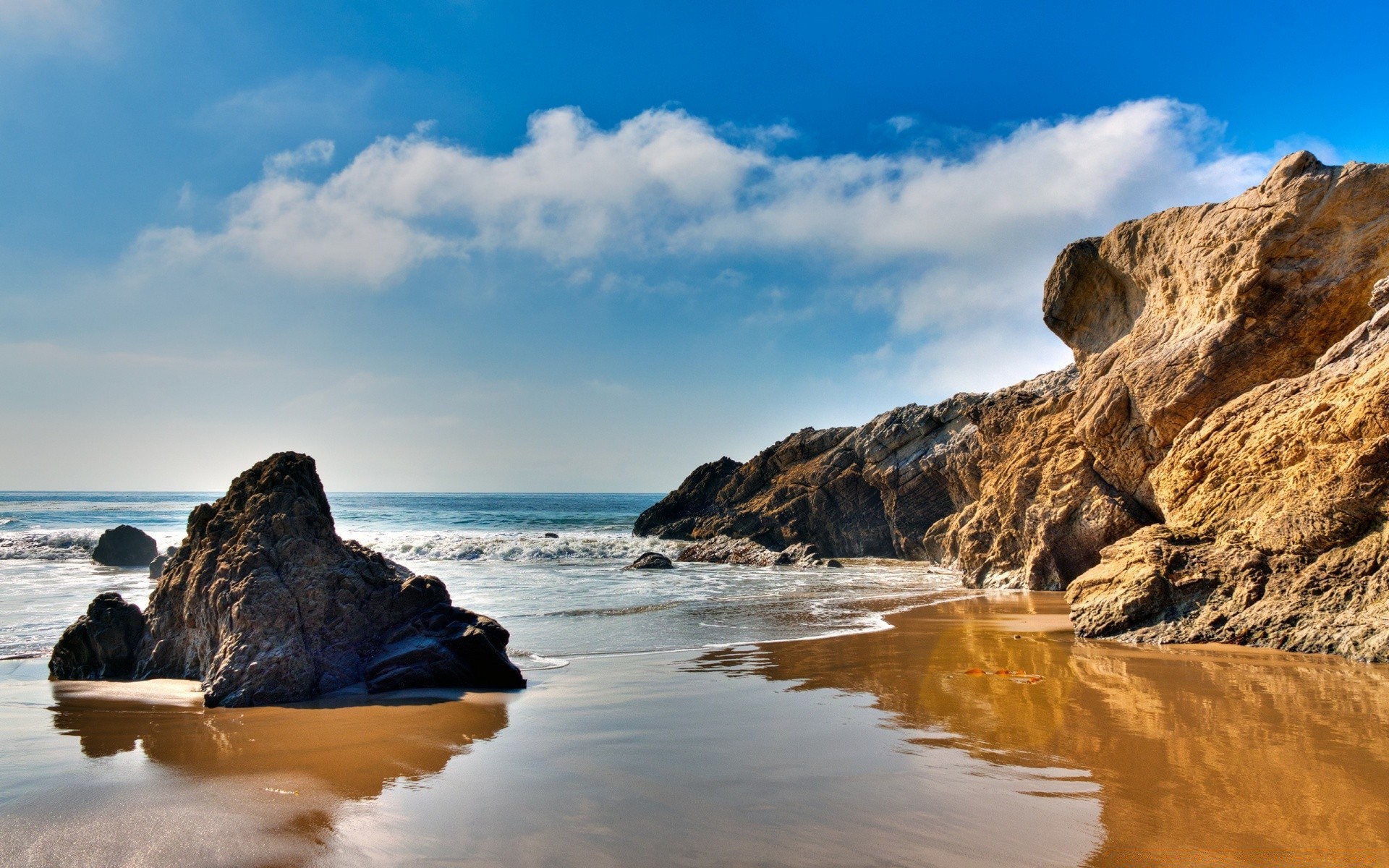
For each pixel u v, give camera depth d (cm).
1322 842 451
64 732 741
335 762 639
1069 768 591
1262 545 1155
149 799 554
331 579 1011
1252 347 1575
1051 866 432
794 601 1947
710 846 464
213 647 961
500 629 1021
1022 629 1394
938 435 3606
